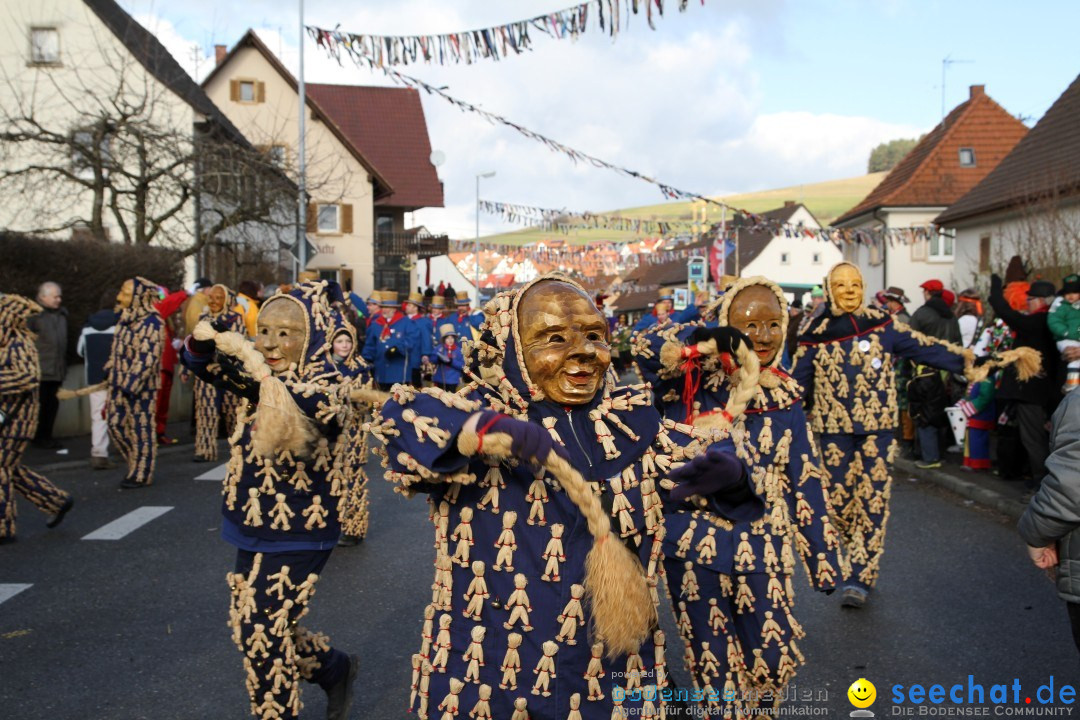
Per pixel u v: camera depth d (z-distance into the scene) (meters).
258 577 3.53
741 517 2.50
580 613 2.31
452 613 2.40
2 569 6.57
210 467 10.91
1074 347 7.10
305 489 3.54
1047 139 23.06
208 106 28.83
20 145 18.98
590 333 2.43
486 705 2.32
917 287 33.09
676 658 4.86
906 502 8.90
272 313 3.73
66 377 13.05
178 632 5.27
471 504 2.37
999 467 9.45
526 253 27.81
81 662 4.81
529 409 2.46
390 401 2.36
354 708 4.25
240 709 4.23
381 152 47.69
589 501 2.22
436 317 17.28
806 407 6.19
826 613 5.59
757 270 50.84
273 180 19.39
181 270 17.31
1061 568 3.35
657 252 28.73
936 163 33.47
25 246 12.73
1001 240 18.48
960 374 5.68
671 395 4.41
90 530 7.74
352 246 38.00
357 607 5.71
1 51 26.06
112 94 22.88
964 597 5.84
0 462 7.18
